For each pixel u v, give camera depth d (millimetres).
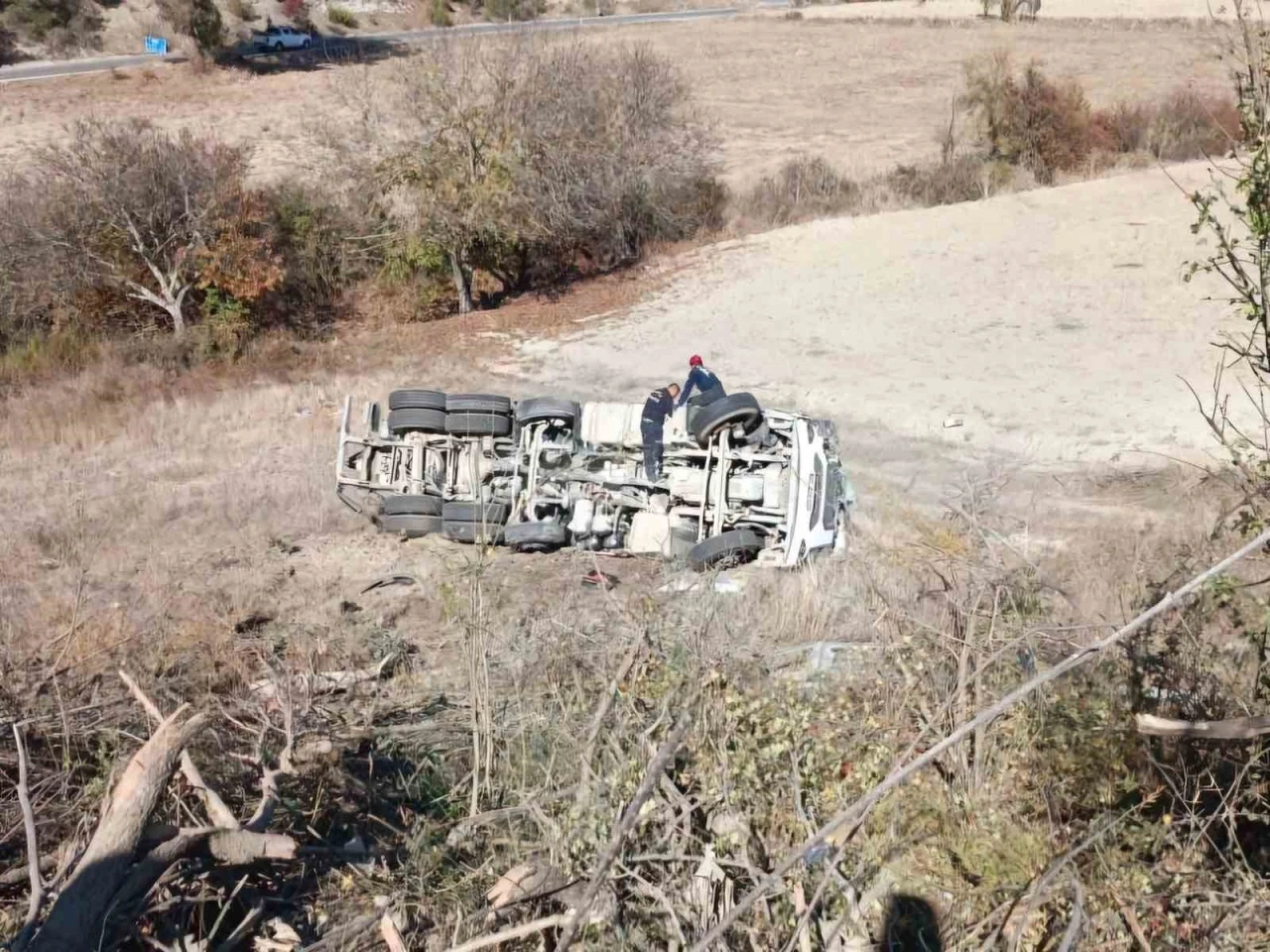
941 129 40125
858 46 60031
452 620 7012
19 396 21703
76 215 25219
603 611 6590
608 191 28016
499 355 23266
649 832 4434
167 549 11703
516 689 5836
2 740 5875
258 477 14953
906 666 5277
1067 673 5293
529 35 28562
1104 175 31406
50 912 3914
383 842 5457
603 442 11617
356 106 30062
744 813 4352
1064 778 4945
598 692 5367
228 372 23156
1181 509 11727
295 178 30844
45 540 12148
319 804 5871
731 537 10172
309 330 27188
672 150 29766
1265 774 4801
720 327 23344
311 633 8609
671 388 11180
